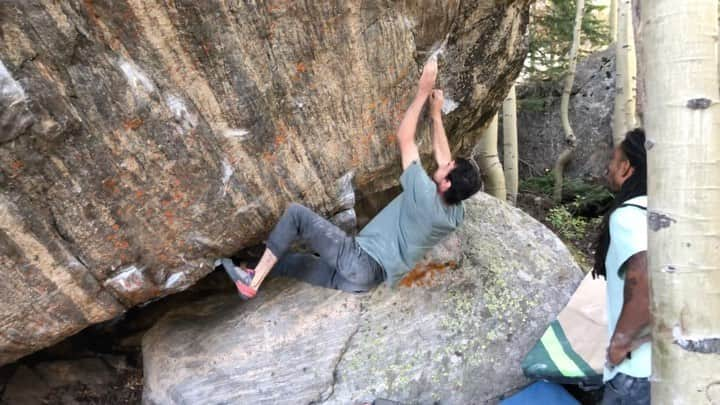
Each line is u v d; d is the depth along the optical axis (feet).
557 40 20.56
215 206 7.54
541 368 8.78
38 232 6.33
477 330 9.71
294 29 7.10
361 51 7.85
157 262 7.57
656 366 4.22
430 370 9.34
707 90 3.78
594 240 16.34
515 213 11.94
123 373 10.41
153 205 7.06
